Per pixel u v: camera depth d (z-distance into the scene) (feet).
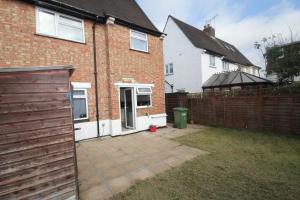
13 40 21.75
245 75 51.08
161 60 38.40
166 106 48.01
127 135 30.78
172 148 23.02
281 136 27.84
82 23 27.63
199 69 56.34
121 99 35.55
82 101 27.32
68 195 11.52
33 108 10.56
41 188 10.65
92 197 12.51
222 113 38.14
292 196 11.93
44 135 10.84
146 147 23.72
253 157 19.10
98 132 28.35
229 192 12.55
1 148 9.62
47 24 24.64
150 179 14.82
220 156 19.65
